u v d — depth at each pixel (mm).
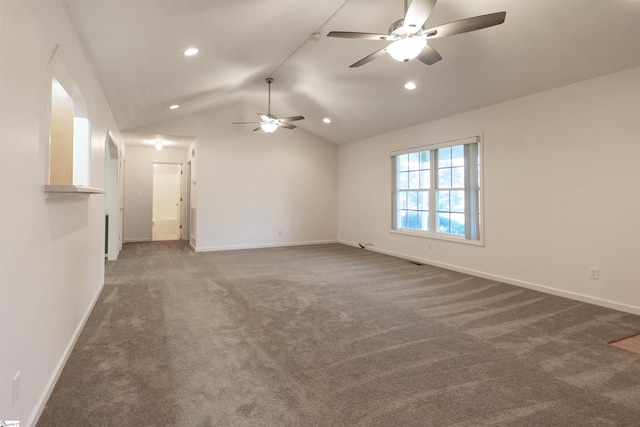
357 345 2711
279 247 7773
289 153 8023
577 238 3848
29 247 1644
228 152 7402
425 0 2158
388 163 6879
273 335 2891
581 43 3238
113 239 6125
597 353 2580
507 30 3320
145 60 3543
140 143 8008
